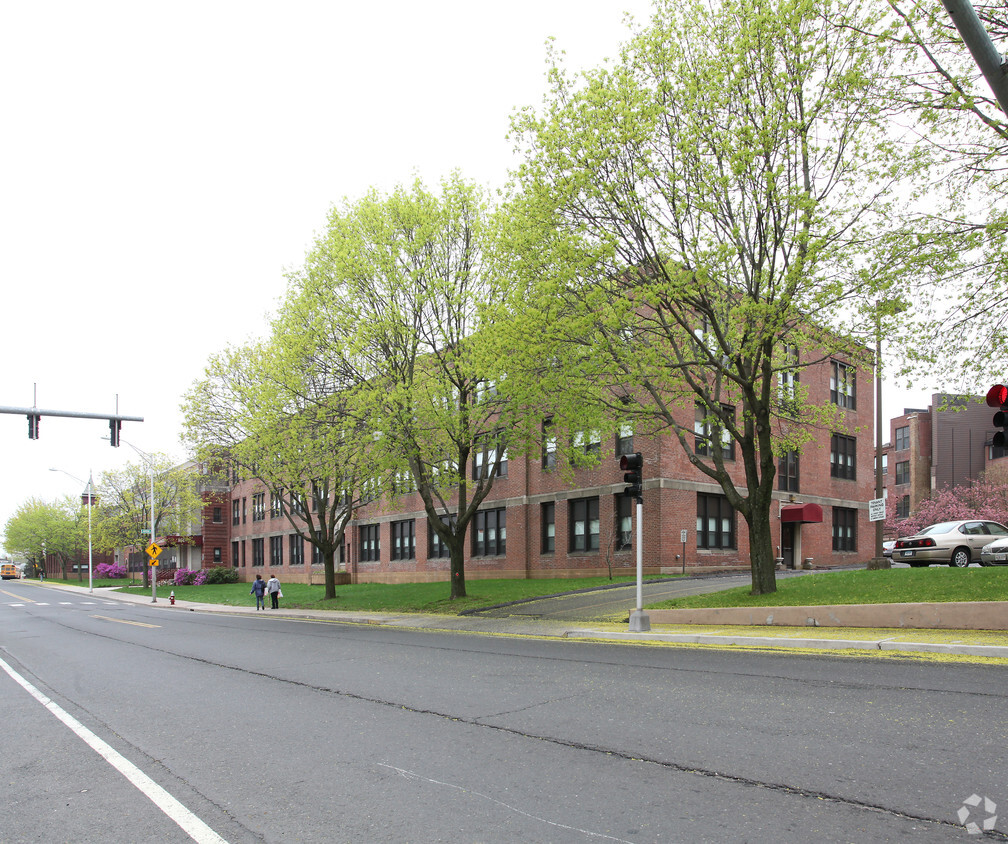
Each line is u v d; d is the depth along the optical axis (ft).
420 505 137.59
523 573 112.27
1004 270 47.62
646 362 54.44
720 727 22.45
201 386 105.19
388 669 38.50
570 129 55.01
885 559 72.23
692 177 52.65
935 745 19.58
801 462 114.42
